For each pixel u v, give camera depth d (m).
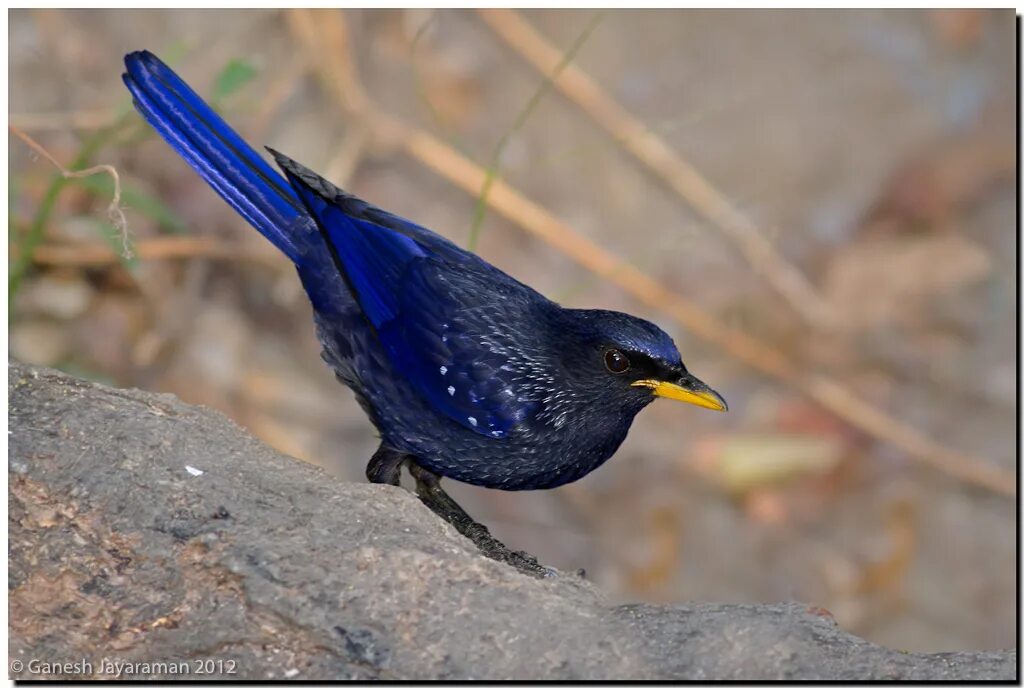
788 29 16.88
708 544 14.55
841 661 7.12
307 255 9.32
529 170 15.88
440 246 9.52
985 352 15.97
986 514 14.88
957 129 16.81
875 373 15.87
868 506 14.91
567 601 7.35
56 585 7.13
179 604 7.09
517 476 9.30
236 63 11.21
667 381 8.91
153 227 14.03
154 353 13.73
